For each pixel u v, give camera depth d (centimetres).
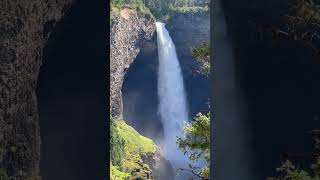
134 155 8406
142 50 9719
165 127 9625
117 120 8950
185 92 9819
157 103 9731
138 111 9738
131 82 9750
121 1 9631
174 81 9900
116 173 7406
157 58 9831
